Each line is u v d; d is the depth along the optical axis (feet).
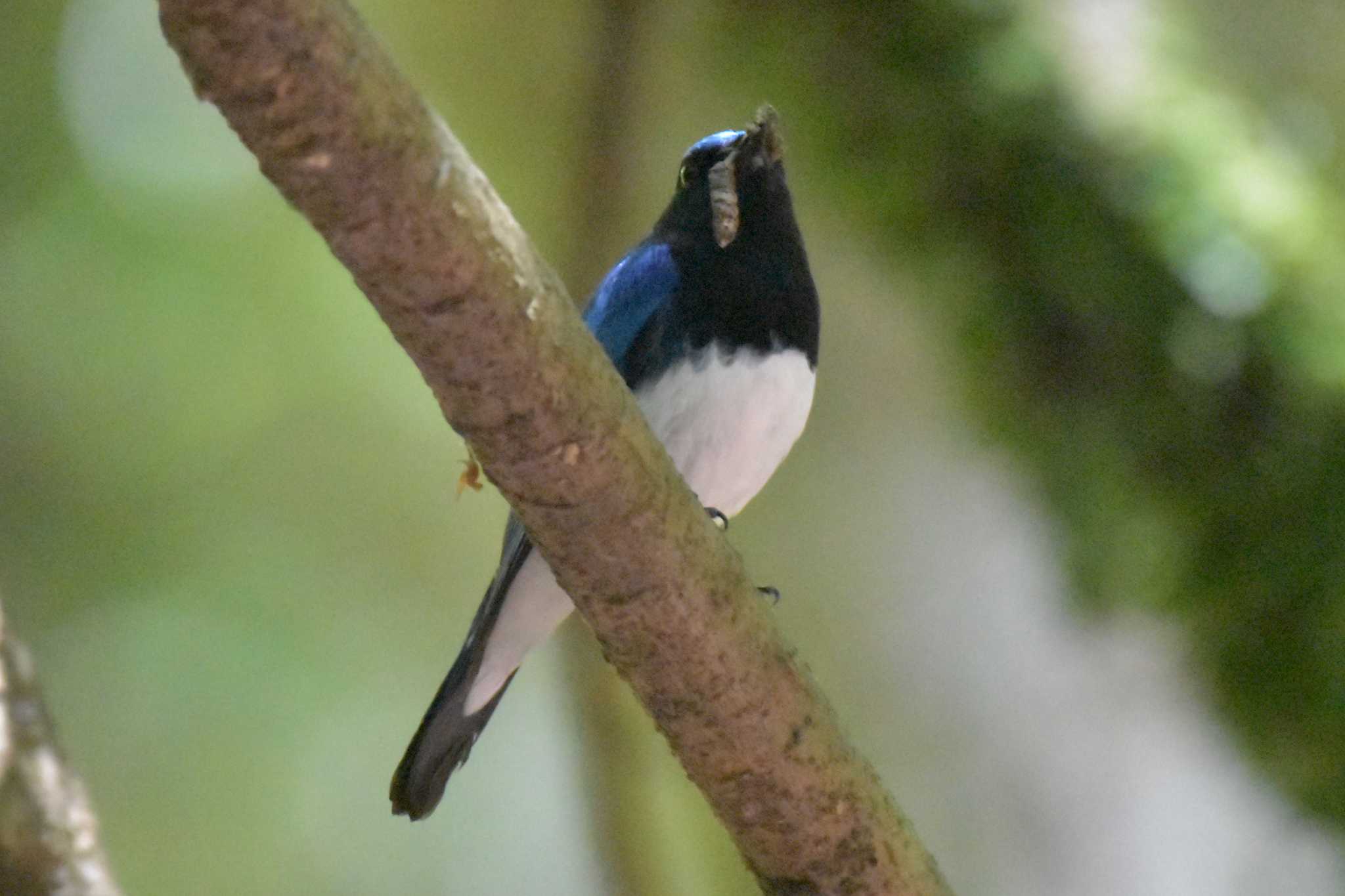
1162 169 29.19
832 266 45.16
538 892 53.11
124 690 49.42
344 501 51.21
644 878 33.01
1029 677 44.88
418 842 52.65
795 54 32.42
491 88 42.96
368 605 51.47
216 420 48.96
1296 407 27.66
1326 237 28.91
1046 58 30.55
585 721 33.17
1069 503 29.58
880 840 18.45
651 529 15.87
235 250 47.52
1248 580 27.86
